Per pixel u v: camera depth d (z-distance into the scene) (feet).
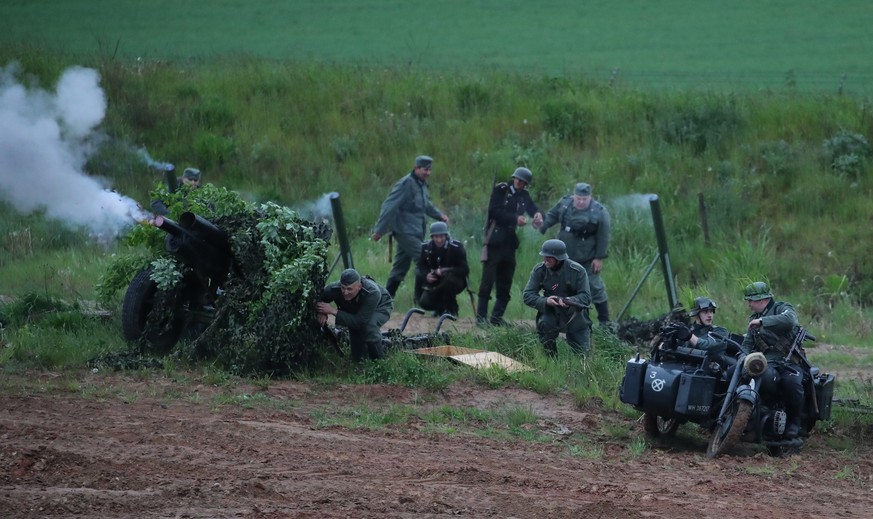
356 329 144.97
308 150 303.89
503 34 560.61
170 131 306.35
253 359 141.59
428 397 135.85
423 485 95.50
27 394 120.26
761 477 110.83
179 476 92.12
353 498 89.56
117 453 97.71
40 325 160.25
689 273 246.68
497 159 293.64
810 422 129.39
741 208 272.51
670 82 407.03
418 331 185.16
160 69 344.08
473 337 170.91
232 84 336.90
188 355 140.77
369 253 249.34
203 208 149.07
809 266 254.06
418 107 326.85
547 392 143.02
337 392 134.82
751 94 334.24
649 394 122.21
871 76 427.74
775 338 128.36
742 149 295.69
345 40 536.83
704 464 114.93
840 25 570.05
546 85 344.90
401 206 197.57
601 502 93.04
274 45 515.09
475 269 236.84
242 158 299.79
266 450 103.65
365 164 299.99
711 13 615.16
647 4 646.74
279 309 138.31
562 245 156.35
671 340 126.00
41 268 214.90
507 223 188.55
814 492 106.22
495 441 118.21
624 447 121.90
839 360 183.52
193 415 116.78
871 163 286.05
